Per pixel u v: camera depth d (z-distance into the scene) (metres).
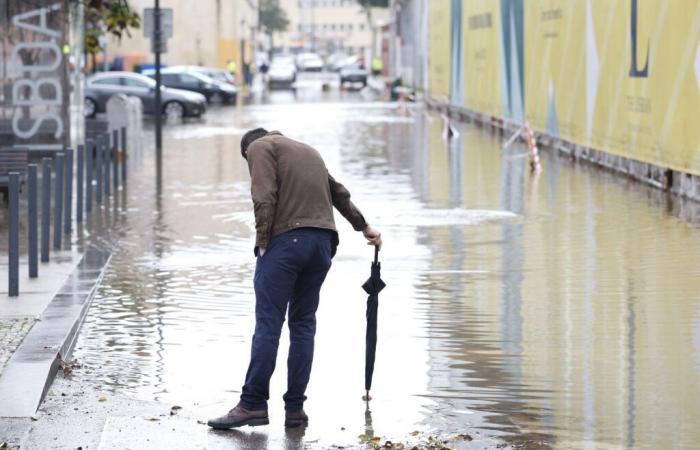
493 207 35.59
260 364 14.46
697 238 28.75
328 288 23.28
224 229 31.78
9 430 14.15
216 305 21.92
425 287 23.34
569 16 51.38
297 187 14.62
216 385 16.48
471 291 22.88
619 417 14.87
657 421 14.70
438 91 101.00
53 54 47.69
